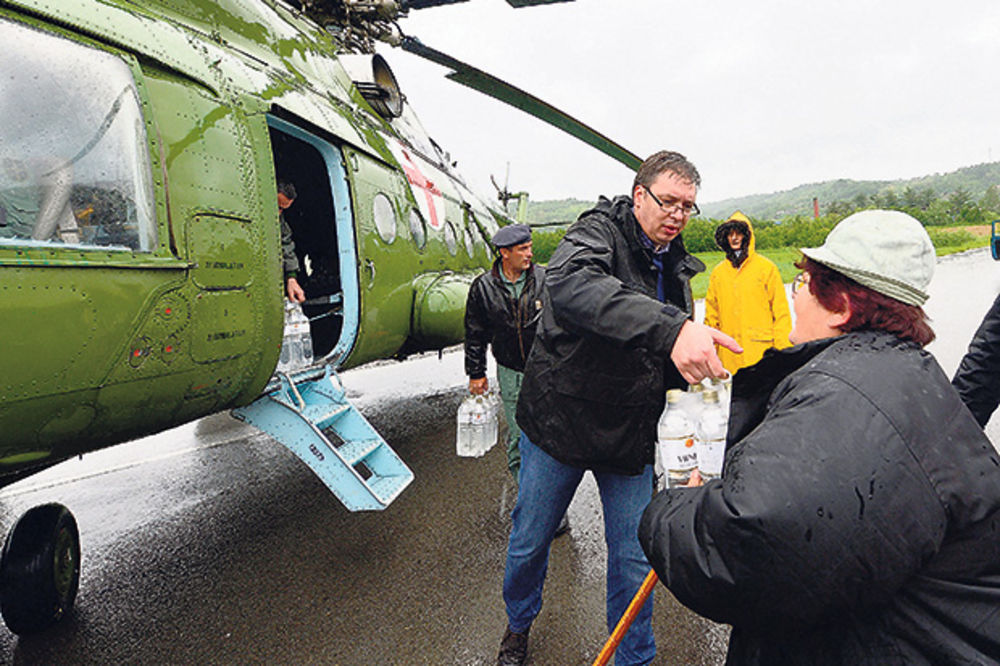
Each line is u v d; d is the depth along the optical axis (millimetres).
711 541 975
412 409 7371
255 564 3510
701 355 1338
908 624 955
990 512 935
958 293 14602
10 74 1969
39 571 2764
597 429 2014
